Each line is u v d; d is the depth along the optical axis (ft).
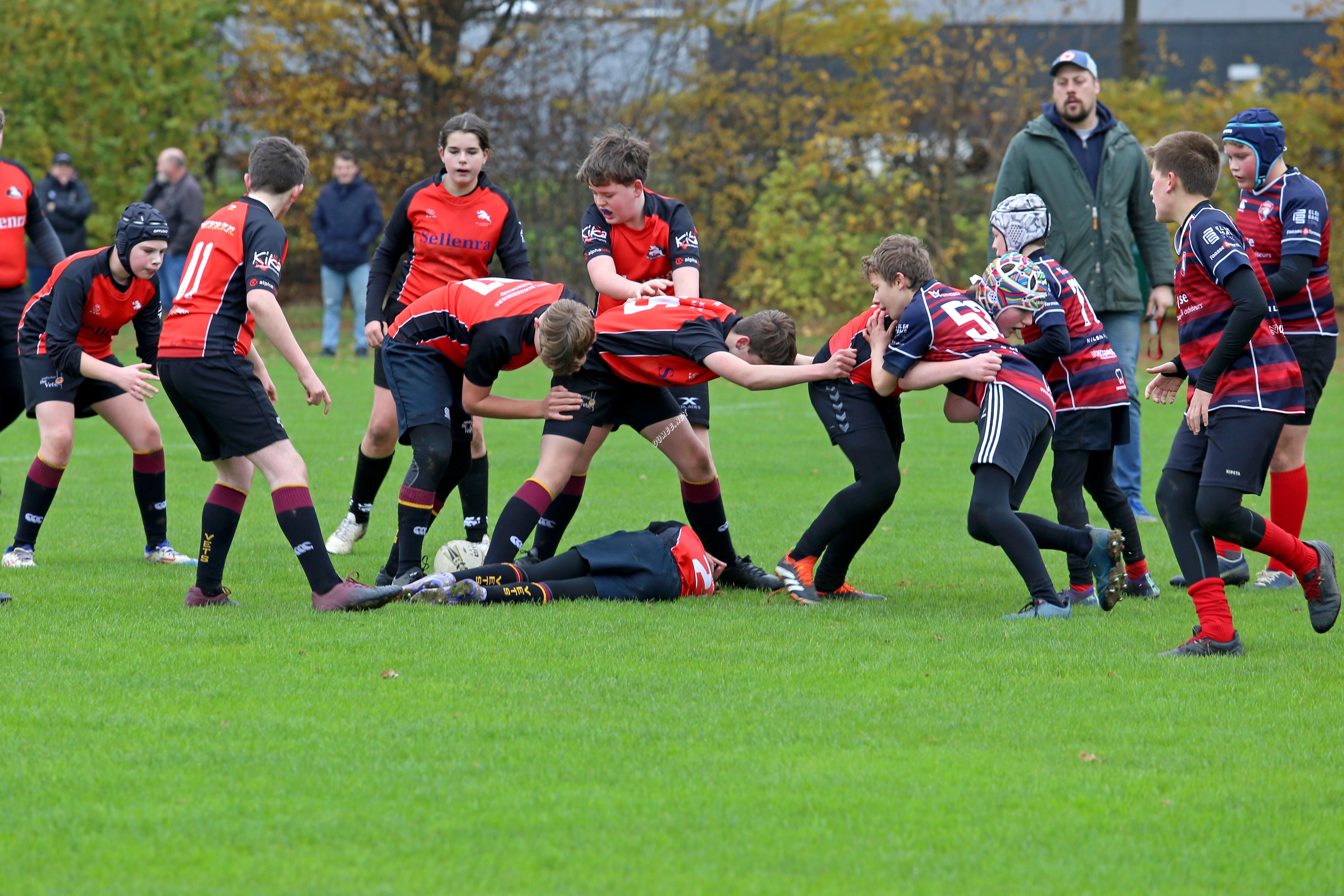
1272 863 35.04
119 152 265.34
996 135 276.41
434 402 67.67
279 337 61.52
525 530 67.51
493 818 37.29
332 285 216.95
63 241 208.44
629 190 74.23
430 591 64.64
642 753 42.75
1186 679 52.39
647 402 70.49
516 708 47.29
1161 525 95.50
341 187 214.48
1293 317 72.54
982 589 72.59
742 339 67.31
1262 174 70.59
